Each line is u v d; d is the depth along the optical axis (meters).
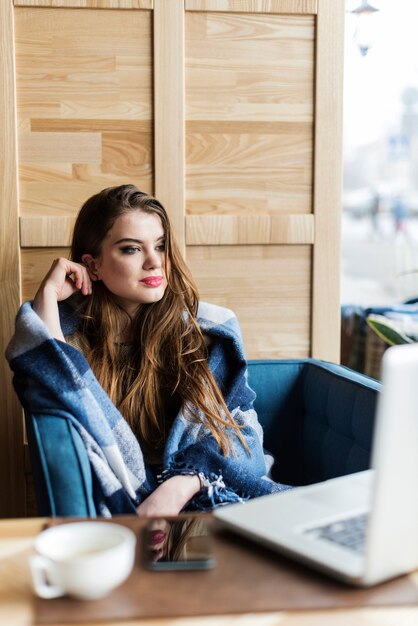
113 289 1.57
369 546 0.71
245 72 1.81
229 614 0.69
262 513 0.89
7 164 1.75
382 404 0.69
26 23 1.72
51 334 1.47
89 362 1.57
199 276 1.84
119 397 1.58
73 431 1.25
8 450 1.79
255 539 0.83
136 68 1.77
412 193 3.96
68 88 1.75
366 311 2.82
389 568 0.74
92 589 0.71
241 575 0.77
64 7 1.72
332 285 1.89
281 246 1.87
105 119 1.77
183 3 1.76
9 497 1.80
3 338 1.77
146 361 1.56
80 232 1.62
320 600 0.71
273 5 1.79
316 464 1.72
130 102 1.78
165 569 0.78
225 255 1.85
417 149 3.88
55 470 1.17
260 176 1.85
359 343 2.80
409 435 0.71
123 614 0.69
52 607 0.71
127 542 0.75
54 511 1.15
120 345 1.62
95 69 1.76
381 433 0.69
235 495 1.47
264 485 1.49
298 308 1.89
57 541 0.79
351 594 0.73
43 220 1.76
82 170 1.78
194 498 1.45
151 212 1.58
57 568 0.71
